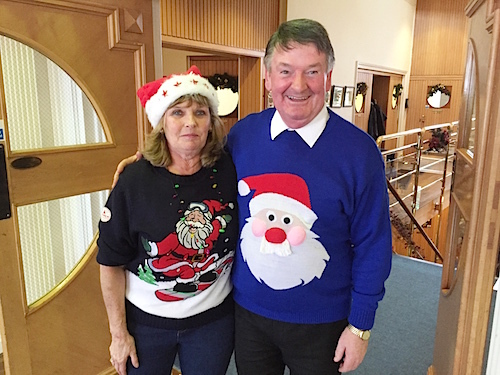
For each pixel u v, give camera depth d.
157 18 1.91
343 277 1.21
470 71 1.64
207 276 1.25
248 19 4.14
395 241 4.90
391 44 7.86
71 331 1.81
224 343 1.36
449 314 1.68
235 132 1.32
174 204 1.18
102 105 1.75
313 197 1.13
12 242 1.53
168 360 1.35
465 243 1.40
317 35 1.05
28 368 1.66
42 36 1.51
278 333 1.24
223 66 4.69
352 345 1.19
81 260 1.83
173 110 1.15
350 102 6.60
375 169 1.13
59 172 1.64
